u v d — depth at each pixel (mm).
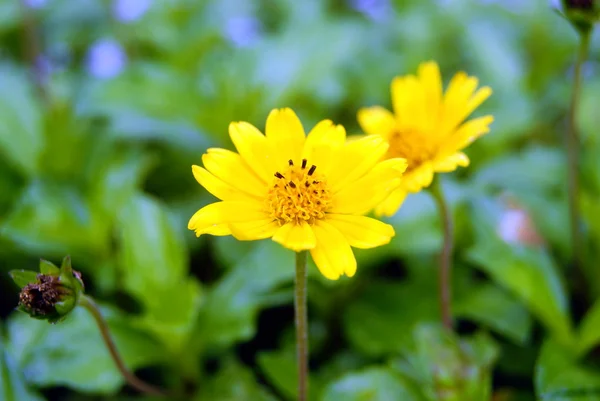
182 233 264
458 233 252
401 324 245
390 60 345
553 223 255
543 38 355
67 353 225
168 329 226
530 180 268
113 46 333
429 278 253
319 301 250
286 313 262
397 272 272
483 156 287
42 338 226
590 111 301
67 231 250
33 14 352
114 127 273
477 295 245
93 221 252
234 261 252
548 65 352
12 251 256
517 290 232
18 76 285
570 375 221
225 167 198
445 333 222
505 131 292
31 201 250
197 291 231
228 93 277
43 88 316
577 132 301
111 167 262
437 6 386
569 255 253
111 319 232
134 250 234
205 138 281
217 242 255
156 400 235
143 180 280
